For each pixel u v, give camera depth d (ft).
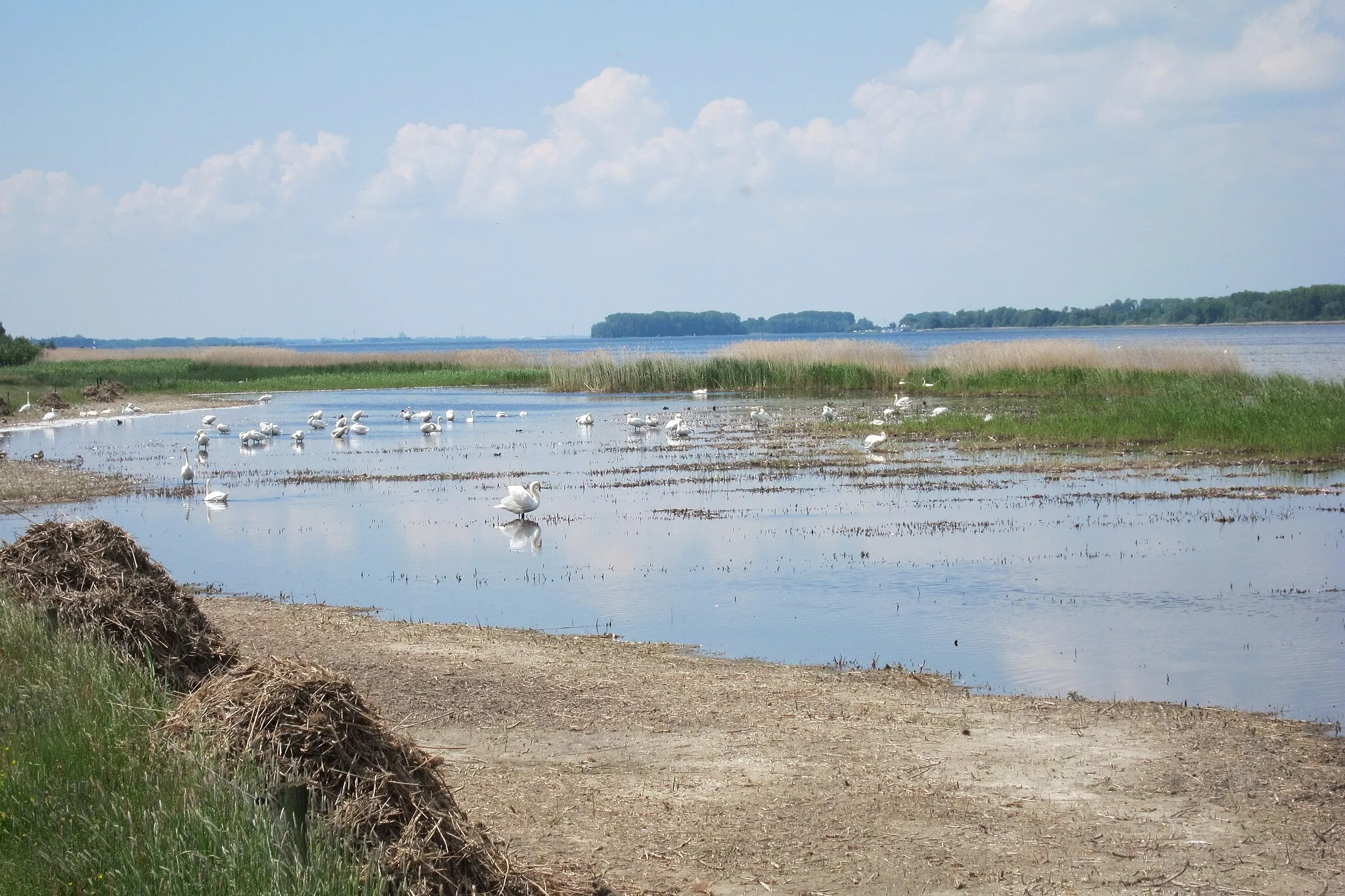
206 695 22.84
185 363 302.45
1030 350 180.86
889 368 190.60
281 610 45.80
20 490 84.48
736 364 203.31
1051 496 75.82
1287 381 125.59
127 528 68.39
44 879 18.47
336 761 20.43
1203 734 30.27
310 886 18.33
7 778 21.45
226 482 90.17
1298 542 58.59
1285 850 23.12
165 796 20.48
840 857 22.84
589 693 34.14
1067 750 29.12
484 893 19.81
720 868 22.36
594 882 21.20
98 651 28.04
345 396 222.89
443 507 76.13
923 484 83.15
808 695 33.96
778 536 62.85
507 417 159.94
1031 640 40.96
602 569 54.75
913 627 42.96
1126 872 22.17
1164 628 42.50
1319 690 34.91
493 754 28.96
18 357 286.87
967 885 21.68
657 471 93.71
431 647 39.58
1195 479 83.41
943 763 28.09
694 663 37.76
